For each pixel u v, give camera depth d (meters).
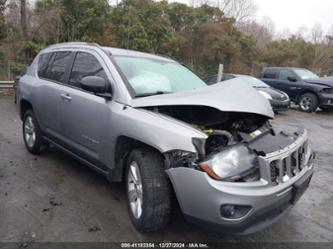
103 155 3.08
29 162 4.30
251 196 2.12
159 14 21.42
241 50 27.31
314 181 4.37
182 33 25.06
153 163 2.59
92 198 3.33
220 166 2.19
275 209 2.38
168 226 2.87
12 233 2.61
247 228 2.23
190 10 25.45
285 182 2.38
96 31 18.45
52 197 3.30
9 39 15.38
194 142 2.28
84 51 3.65
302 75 11.85
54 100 3.83
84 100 3.28
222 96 2.63
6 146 5.00
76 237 2.61
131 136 2.66
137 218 2.70
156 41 21.33
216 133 2.51
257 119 3.03
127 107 2.82
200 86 3.69
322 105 10.77
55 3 16.70
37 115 4.32
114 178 3.04
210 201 2.15
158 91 3.12
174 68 3.82
